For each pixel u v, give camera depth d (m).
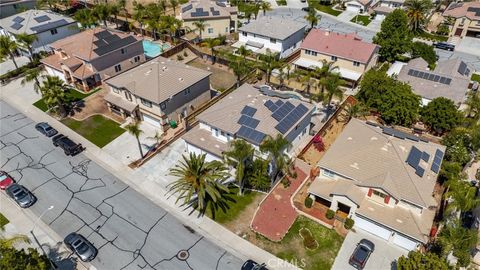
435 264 28.78
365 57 62.16
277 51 72.31
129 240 36.19
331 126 51.81
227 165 42.81
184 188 37.44
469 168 44.53
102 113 55.72
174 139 49.59
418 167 37.22
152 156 46.75
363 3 96.69
